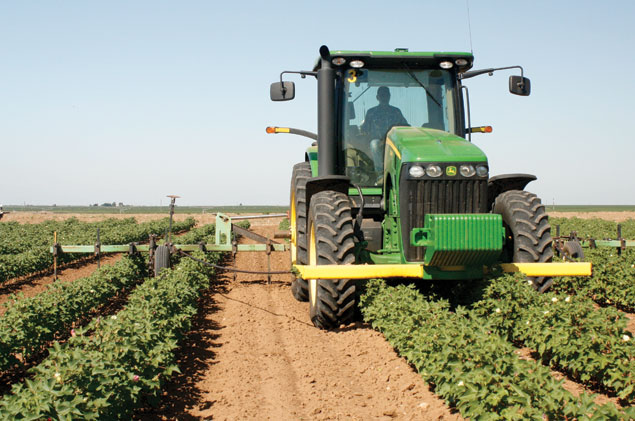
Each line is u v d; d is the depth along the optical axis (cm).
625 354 534
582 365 558
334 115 791
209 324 874
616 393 541
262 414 519
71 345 734
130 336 579
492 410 441
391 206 756
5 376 685
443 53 800
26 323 735
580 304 619
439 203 691
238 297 1086
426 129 773
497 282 670
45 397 420
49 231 2867
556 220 3145
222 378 621
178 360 689
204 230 2377
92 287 997
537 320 624
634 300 930
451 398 496
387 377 591
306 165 973
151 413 529
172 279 933
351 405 531
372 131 812
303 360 667
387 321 702
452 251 650
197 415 522
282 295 1103
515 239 723
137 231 2634
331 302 745
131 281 1184
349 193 808
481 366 482
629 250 1206
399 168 714
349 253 723
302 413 517
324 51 764
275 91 819
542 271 696
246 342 758
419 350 569
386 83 817
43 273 1587
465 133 822
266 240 1189
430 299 736
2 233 2639
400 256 715
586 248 1233
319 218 738
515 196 750
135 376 507
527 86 789
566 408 416
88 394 459
